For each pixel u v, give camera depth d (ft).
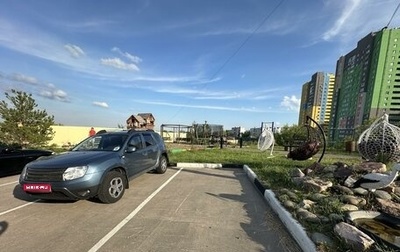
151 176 26.07
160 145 27.32
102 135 21.36
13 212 14.71
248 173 26.37
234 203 16.94
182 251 10.41
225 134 94.89
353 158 40.91
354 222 11.19
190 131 89.51
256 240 11.46
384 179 14.44
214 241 11.32
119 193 17.25
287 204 14.44
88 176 15.14
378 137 22.17
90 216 14.19
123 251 10.35
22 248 10.50
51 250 10.37
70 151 19.35
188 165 32.71
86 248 10.56
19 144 46.11
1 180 23.15
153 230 12.42
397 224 11.05
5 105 47.78
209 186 21.83
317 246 9.74
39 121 51.16
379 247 9.05
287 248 10.75
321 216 12.52
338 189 16.42
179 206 16.15
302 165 30.09
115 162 17.29
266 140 45.44
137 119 101.04
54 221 13.43
